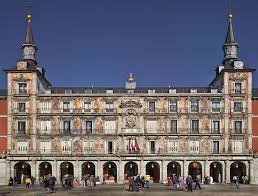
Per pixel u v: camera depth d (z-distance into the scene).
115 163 110.25
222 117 112.56
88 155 110.00
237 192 70.50
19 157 109.75
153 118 113.00
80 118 112.94
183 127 112.62
